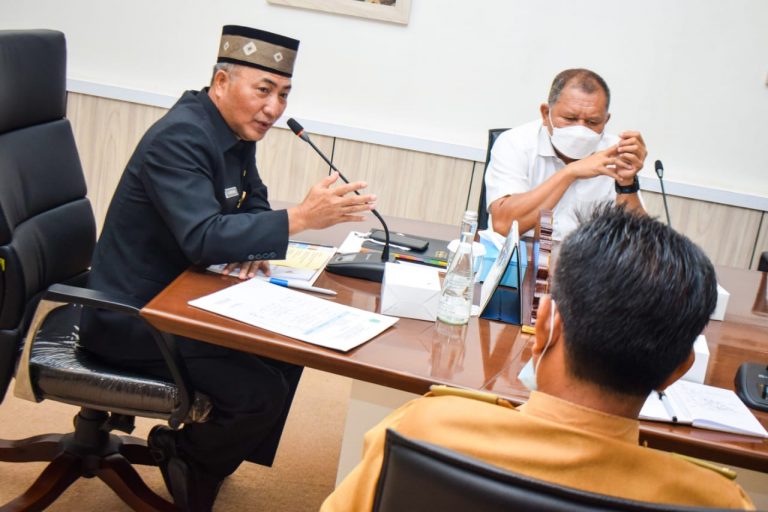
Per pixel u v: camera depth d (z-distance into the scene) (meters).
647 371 0.81
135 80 3.73
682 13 3.38
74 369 1.63
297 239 2.05
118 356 1.70
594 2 3.42
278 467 2.25
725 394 1.42
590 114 2.38
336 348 1.36
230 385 1.71
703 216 3.48
